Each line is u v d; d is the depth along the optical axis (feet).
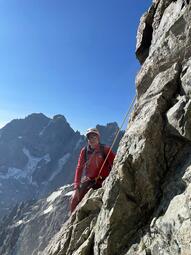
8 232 134.00
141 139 7.09
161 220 5.92
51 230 97.91
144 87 8.71
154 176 6.73
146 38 11.71
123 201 6.96
